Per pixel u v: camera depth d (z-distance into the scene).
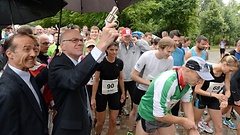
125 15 14.12
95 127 3.91
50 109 2.25
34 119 1.64
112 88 3.55
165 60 3.44
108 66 3.44
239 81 3.78
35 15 1.79
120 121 4.98
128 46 4.72
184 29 20.77
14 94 1.53
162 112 2.38
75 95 1.89
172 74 2.36
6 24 1.77
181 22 20.14
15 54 1.61
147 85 3.46
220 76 3.50
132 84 4.76
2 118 1.47
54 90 1.85
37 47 1.70
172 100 2.43
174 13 19.62
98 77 3.44
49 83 1.83
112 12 1.64
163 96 2.34
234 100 3.81
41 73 2.04
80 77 1.59
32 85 1.77
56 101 1.89
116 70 3.54
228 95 3.69
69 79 1.64
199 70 2.18
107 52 3.44
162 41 3.28
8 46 1.62
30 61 1.65
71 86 1.63
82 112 1.94
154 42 5.07
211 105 3.60
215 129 3.62
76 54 1.88
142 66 3.51
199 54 4.98
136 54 4.78
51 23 16.25
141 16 15.51
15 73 1.62
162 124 2.71
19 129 1.56
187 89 2.44
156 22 19.84
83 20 13.33
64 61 1.82
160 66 3.45
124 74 4.69
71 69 1.79
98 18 12.37
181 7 19.25
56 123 1.90
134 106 3.93
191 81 2.26
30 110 1.61
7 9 1.72
